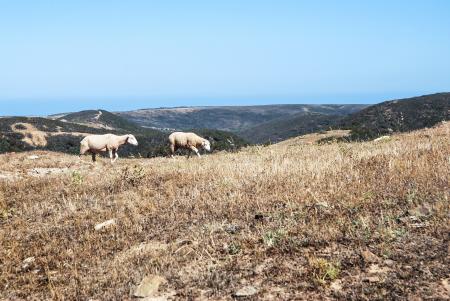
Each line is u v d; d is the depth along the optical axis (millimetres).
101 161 22859
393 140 21109
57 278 7242
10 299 6777
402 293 5340
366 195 8906
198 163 16688
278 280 6078
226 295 5922
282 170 12305
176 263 7039
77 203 11547
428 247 6332
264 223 8289
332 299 5473
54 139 97188
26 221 10578
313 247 6945
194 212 9680
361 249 6527
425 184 9141
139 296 6195
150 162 21203
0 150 82812
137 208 10500
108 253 8133
